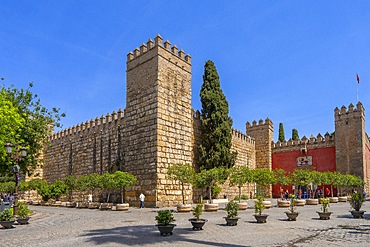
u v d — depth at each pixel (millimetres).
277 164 62875
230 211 20109
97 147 47781
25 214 22797
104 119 47500
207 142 44438
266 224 20391
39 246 13578
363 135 54688
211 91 46062
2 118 27844
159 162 35469
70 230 18609
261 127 64812
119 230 18234
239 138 57875
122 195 37406
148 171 35938
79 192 49375
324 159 57875
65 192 47438
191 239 14945
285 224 20406
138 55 39969
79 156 51469
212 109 45344
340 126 56000
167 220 16297
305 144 60312
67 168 53781
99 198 44500
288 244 13664
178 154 38062
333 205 38344
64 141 55500
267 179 35875
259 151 64375
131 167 38281
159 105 36531
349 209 32219
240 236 15742
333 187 55375
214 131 44156
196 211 18125
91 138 49375
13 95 32562
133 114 39219
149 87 37656
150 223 21531
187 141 39719
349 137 54844
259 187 60406
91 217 26500
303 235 16047
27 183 52125
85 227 19906
